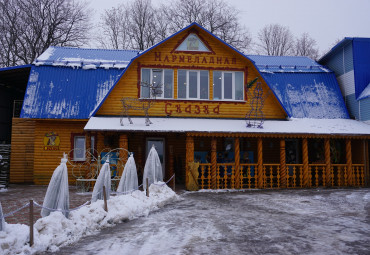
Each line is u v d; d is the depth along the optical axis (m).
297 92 20.17
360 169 17.66
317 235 7.39
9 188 15.81
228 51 18.05
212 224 8.53
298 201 12.05
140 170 17.86
